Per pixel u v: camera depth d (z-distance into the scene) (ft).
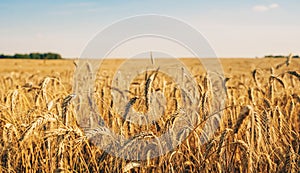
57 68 114.83
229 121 17.97
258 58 158.92
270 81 21.86
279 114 14.49
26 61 186.19
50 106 15.55
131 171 14.80
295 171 12.18
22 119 17.28
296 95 18.47
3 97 23.12
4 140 14.75
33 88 19.85
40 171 14.29
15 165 14.34
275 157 14.19
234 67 94.73
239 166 13.64
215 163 13.51
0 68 115.85
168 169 13.48
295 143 14.84
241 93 26.61
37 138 15.07
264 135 12.51
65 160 13.14
